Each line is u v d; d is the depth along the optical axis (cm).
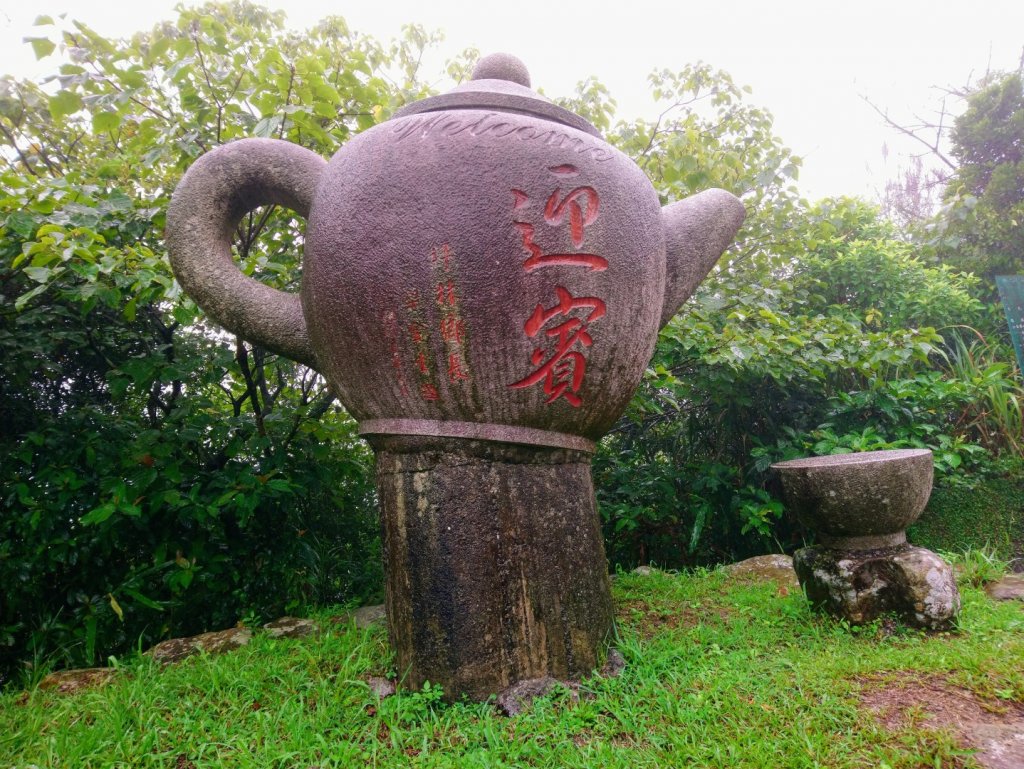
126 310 320
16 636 324
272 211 371
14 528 323
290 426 397
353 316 218
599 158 230
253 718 208
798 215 516
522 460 226
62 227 283
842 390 536
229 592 373
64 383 405
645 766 171
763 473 491
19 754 195
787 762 166
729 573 394
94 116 310
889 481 265
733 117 490
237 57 351
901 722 183
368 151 225
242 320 249
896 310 576
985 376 501
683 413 546
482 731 192
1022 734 176
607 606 241
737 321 449
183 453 361
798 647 255
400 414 224
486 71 280
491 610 216
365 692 223
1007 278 513
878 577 269
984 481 471
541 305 214
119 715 207
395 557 228
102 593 342
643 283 234
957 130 797
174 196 247
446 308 209
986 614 280
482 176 213
